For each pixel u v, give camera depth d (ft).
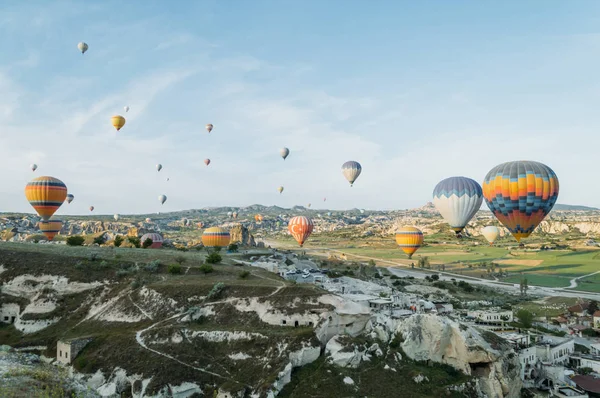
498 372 250.98
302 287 294.46
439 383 240.32
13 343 263.08
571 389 266.36
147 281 311.27
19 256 331.77
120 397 211.20
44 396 189.47
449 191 325.01
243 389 209.36
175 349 236.22
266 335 243.40
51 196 385.91
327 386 218.18
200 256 406.41
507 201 285.64
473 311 423.64
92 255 346.33
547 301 558.56
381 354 253.03
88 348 242.58
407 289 600.80
